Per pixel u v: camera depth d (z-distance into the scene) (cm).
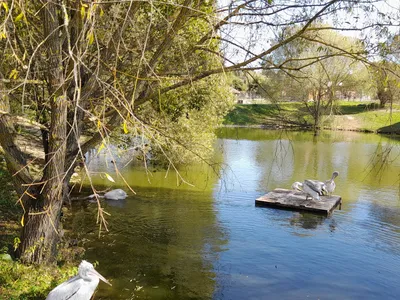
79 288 643
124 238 1127
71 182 1655
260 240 1159
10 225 1032
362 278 938
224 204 1511
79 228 1182
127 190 1645
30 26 763
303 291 866
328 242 1158
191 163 2039
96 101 823
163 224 1264
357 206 1552
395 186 1897
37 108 888
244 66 805
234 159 2531
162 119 1180
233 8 727
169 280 887
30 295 706
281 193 1638
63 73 711
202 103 1595
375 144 3306
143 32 766
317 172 2191
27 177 816
